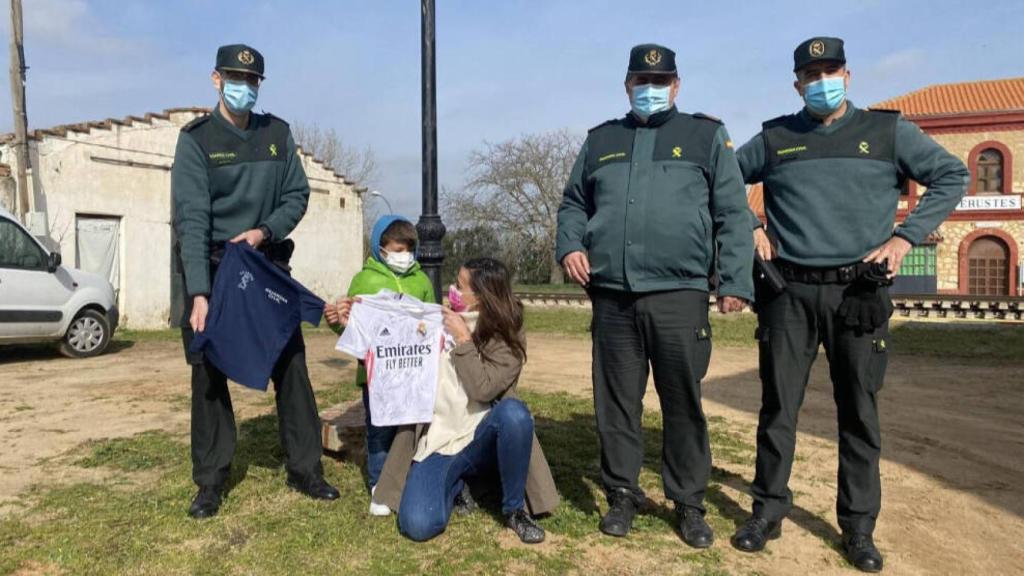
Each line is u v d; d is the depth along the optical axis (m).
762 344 3.59
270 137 3.90
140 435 5.51
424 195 5.10
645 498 4.03
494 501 3.96
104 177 15.55
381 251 4.04
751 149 3.71
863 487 3.39
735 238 3.42
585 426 5.92
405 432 3.72
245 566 3.14
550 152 42.31
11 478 4.43
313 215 21.19
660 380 3.54
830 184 3.40
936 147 3.35
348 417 4.99
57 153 14.78
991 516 3.99
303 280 21.02
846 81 3.42
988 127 31.69
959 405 7.48
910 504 4.18
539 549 3.36
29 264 9.90
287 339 3.71
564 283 42.78
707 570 3.19
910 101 34.09
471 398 3.59
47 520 3.67
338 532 3.50
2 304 9.50
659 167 3.49
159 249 16.53
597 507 3.92
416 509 3.40
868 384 3.37
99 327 10.77
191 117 17.03
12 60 13.78
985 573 3.26
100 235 15.64
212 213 3.76
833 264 3.36
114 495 4.07
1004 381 9.20
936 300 21.12
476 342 3.62
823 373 9.55
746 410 7.00
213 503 3.72
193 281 3.56
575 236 3.77
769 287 3.48
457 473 3.61
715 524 3.74
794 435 3.55
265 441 5.21
